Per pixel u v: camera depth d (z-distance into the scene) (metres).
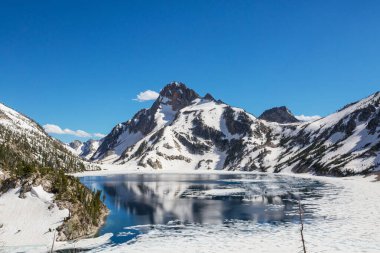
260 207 96.25
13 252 53.94
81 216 68.25
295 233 65.44
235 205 100.44
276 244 58.47
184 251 55.47
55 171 79.06
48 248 56.16
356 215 79.62
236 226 72.75
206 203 104.88
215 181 187.12
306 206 94.56
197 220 79.19
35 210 66.31
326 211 85.75
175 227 72.19
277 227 71.00
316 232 65.56
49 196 69.56
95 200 78.50
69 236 62.19
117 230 69.44
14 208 66.50
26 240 58.78
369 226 68.81
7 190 71.62
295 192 126.94
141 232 67.81
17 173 75.25
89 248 57.03
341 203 96.94
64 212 66.44
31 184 70.81
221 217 82.50
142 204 103.25
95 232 67.81
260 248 56.50
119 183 179.50
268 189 140.00
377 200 100.12
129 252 54.88
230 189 143.25
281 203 102.19
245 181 182.62
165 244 59.44
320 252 53.44
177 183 177.62
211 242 60.44
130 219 80.31
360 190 124.69
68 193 71.69
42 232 61.12
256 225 73.38
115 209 94.00
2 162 92.31
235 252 54.69
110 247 57.62
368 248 54.78
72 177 82.56
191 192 134.62
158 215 85.38
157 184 172.25
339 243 57.78
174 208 95.88
